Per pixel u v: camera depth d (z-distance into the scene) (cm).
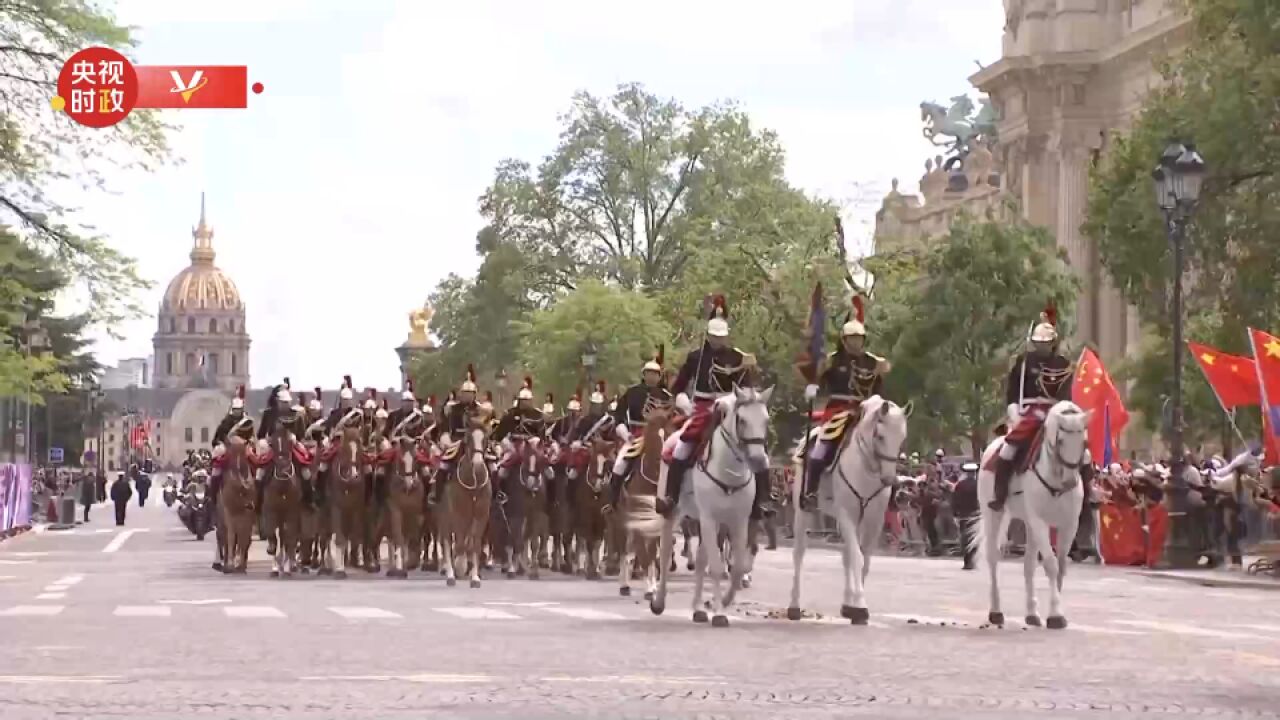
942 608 7700
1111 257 14288
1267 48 13562
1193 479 11994
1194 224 13638
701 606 6694
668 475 6569
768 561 12781
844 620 6706
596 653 5378
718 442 6381
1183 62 14275
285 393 10556
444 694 4284
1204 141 13462
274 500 10375
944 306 18312
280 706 4041
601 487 9775
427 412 10931
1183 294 16088
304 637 5925
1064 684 4647
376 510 10569
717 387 6525
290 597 8294
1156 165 13850
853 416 6500
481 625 6469
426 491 10438
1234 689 4575
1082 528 6650
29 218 14300
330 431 10894
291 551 10525
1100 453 12769
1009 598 8506
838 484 6506
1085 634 6256
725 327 6525
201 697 4206
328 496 10369
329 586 9300
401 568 10250
